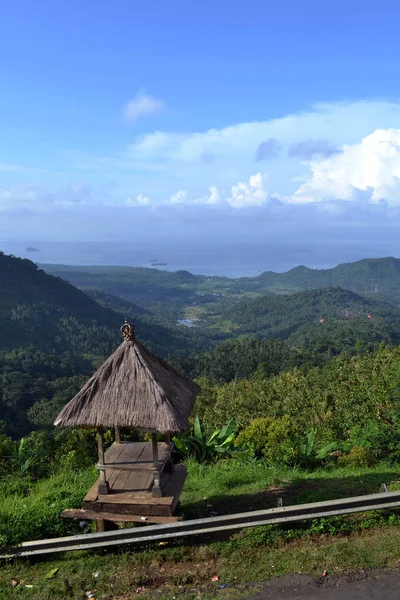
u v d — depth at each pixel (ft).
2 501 24.06
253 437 32.45
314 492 20.38
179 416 15.94
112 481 17.99
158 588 14.38
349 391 52.90
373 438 30.14
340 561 14.65
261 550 15.67
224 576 14.58
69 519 18.54
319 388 71.87
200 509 19.98
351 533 16.25
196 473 26.30
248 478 24.29
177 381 18.52
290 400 68.54
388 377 42.98
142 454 18.02
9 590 14.90
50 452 38.24
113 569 15.47
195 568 15.17
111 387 16.51
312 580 14.05
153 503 16.29
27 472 32.99
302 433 41.63
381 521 16.60
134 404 15.98
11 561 16.29
